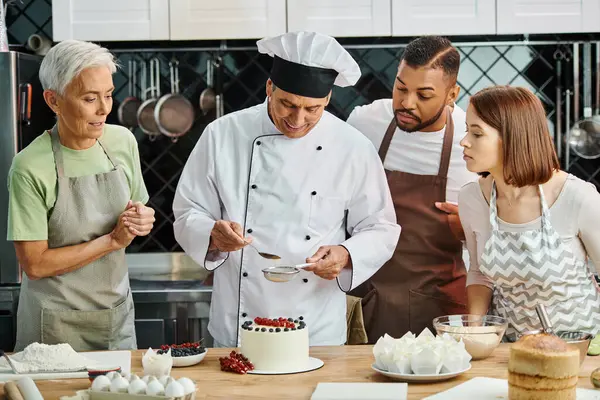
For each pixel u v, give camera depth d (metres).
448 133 2.82
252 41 3.89
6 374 2.04
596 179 3.97
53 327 2.48
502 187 2.32
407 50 2.72
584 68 3.83
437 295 2.84
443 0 3.58
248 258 2.47
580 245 2.32
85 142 2.46
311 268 2.33
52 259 2.40
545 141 2.25
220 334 2.53
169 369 1.99
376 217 2.56
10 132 3.41
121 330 2.59
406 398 1.81
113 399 1.79
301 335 2.09
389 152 2.90
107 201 2.50
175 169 4.02
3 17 3.57
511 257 2.31
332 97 3.98
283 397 1.84
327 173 2.51
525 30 3.60
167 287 3.51
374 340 2.89
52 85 2.32
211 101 3.98
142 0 3.61
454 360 1.95
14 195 2.40
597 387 1.87
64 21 3.62
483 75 3.96
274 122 2.48
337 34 3.59
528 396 1.73
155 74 3.98
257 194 2.49
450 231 2.83
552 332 1.93
